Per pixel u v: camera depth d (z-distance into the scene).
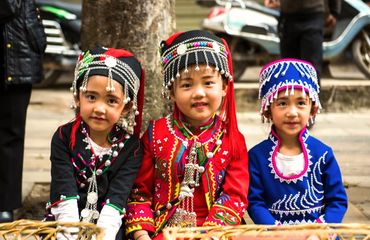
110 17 3.41
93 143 2.48
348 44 7.69
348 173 4.54
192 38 2.47
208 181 2.47
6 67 3.09
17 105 3.18
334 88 7.06
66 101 7.48
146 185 2.52
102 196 2.46
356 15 7.61
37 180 4.22
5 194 3.19
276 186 2.54
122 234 2.47
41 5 7.88
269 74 2.57
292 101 2.52
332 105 7.07
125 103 2.43
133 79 2.45
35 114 6.83
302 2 5.41
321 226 2.07
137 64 2.51
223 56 2.49
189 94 2.44
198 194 2.48
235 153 2.51
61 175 2.42
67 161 2.46
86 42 3.49
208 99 2.45
